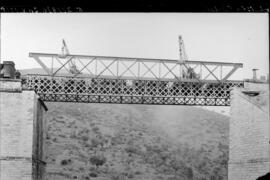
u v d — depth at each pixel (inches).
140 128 3971.5
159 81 1565.0
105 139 3435.0
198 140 3964.1
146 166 3083.2
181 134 4052.7
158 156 3336.6
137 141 3607.3
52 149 3019.2
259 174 1237.1
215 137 4077.3
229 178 1360.7
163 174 3019.2
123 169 2945.4
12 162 1315.2
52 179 2554.1
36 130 1406.3
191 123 4333.2
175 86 1571.1
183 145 3774.6
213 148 3809.1
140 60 1552.7
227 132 4244.6
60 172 2684.5
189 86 1574.8
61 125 3533.5
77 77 1534.2
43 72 3858.3
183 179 2999.5
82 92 1544.0
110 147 3294.8
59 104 4003.4
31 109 1339.8
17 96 1341.0
